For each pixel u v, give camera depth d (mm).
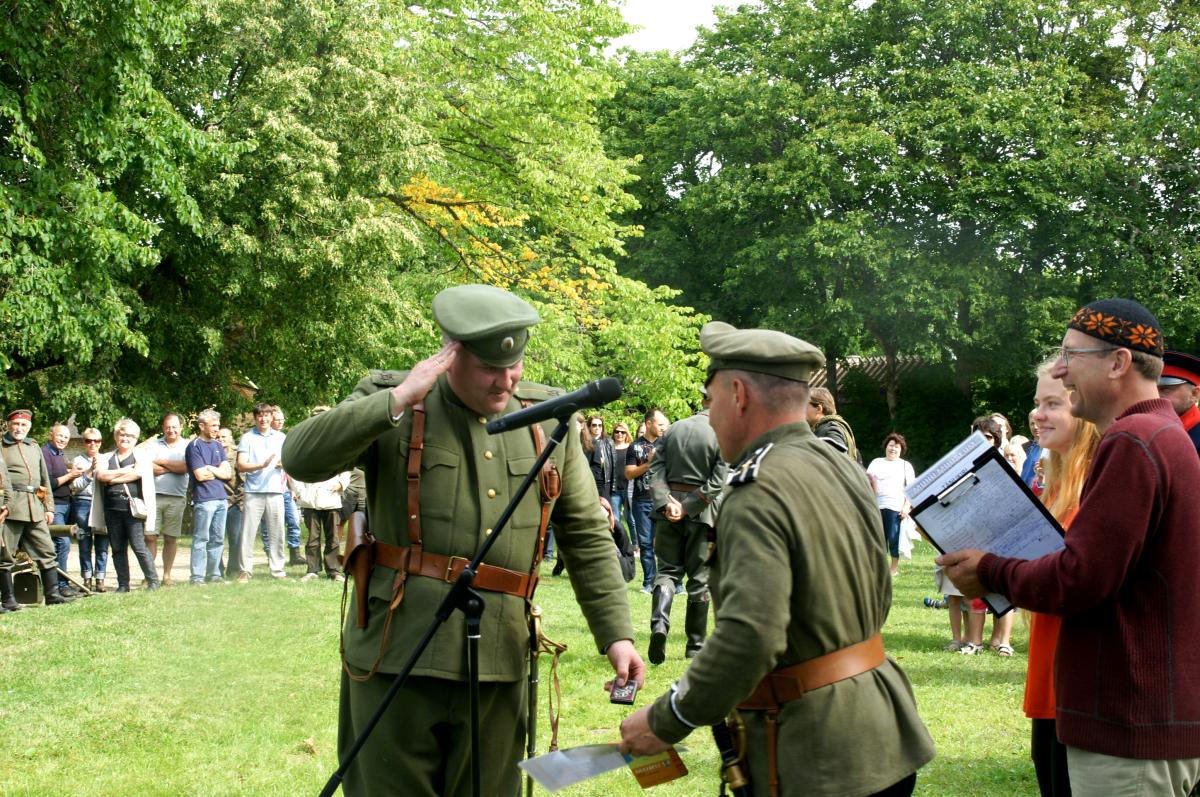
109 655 7270
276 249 16422
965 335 27281
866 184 27391
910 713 2523
